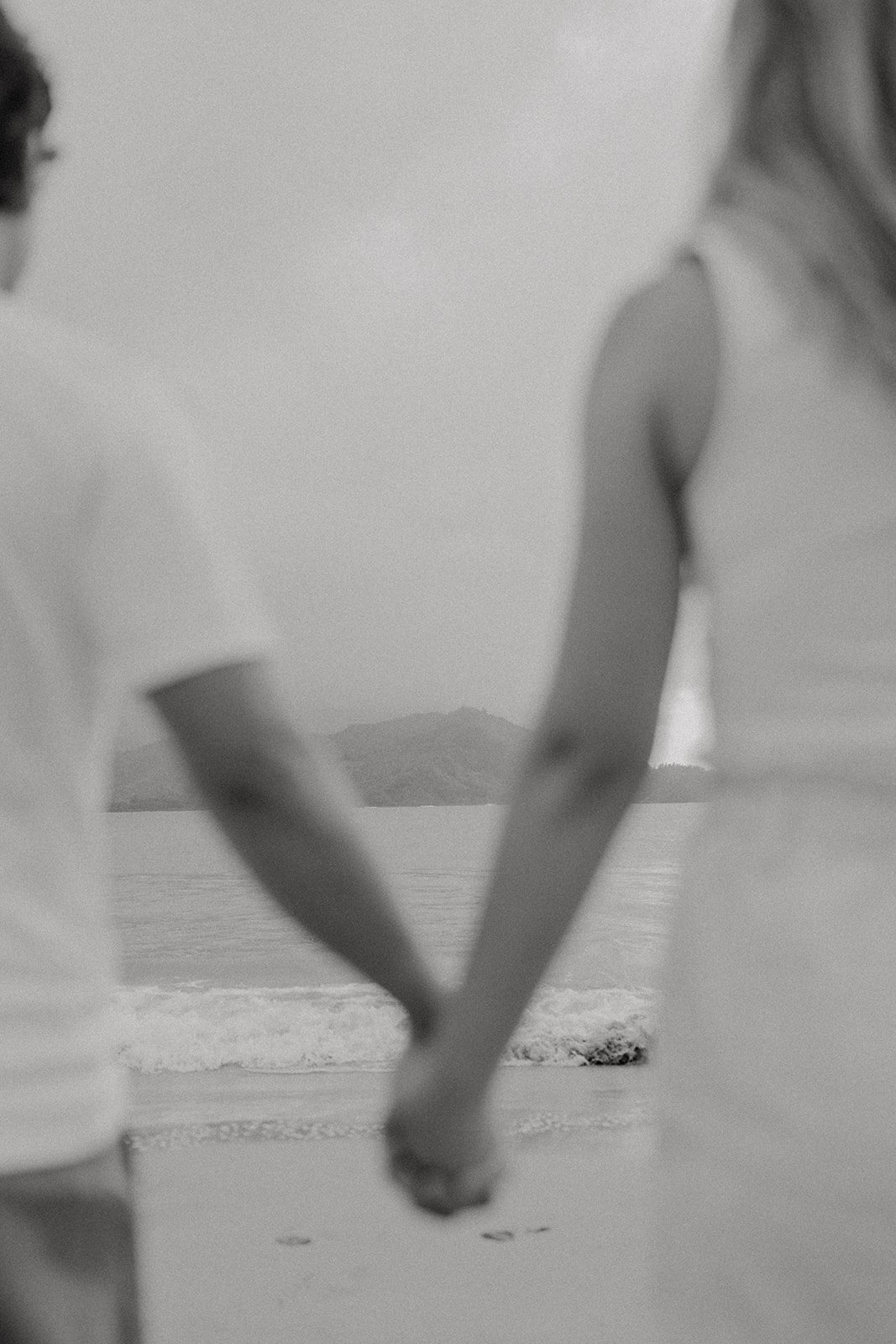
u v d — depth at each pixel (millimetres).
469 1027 1363
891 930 1174
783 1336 1193
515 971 1345
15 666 1283
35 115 1444
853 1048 1156
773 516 1261
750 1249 1204
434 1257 7164
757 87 1359
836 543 1239
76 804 1329
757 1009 1210
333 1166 9766
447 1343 5820
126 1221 1365
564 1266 6945
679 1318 1260
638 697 1339
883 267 1258
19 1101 1248
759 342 1261
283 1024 19891
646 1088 13742
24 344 1333
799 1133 1171
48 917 1287
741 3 1377
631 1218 7887
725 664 1309
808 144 1306
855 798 1226
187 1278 6910
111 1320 1338
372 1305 6379
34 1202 1255
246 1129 11555
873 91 1272
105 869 1397
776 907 1219
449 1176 1459
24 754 1285
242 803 1350
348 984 32344
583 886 1343
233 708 1311
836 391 1246
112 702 1390
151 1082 15422
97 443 1310
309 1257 7266
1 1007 1252
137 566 1304
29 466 1288
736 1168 1207
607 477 1330
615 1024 17250
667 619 1355
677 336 1292
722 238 1312
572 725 1337
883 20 1277
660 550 1339
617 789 1347
